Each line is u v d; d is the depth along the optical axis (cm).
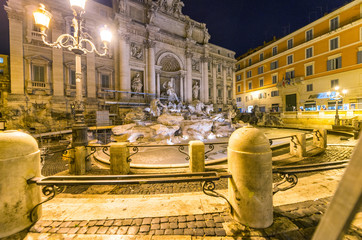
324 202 288
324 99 2458
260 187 219
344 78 2241
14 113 1552
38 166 246
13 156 212
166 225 235
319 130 846
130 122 1612
